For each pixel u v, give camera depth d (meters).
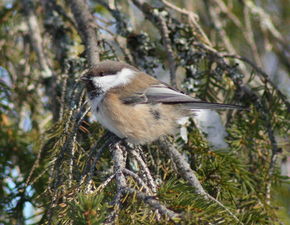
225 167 8.17
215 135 9.55
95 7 13.11
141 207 6.21
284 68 12.91
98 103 9.50
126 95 9.49
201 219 5.88
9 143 10.22
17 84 11.13
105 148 7.86
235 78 9.88
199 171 8.15
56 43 11.23
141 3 11.04
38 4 12.58
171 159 7.98
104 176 7.64
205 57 10.25
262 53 13.43
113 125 9.41
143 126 9.31
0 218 8.88
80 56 10.23
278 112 9.23
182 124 9.43
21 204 9.00
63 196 6.79
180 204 6.26
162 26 10.54
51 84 10.57
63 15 11.52
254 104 9.65
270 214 7.99
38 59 11.06
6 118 10.57
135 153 7.71
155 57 10.95
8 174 9.73
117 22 11.10
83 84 9.39
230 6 12.62
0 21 11.89
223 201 7.73
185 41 10.38
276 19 13.52
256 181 8.55
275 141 8.88
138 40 10.84
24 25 12.00
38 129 10.70
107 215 6.32
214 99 10.25
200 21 13.25
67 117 8.24
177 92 9.52
